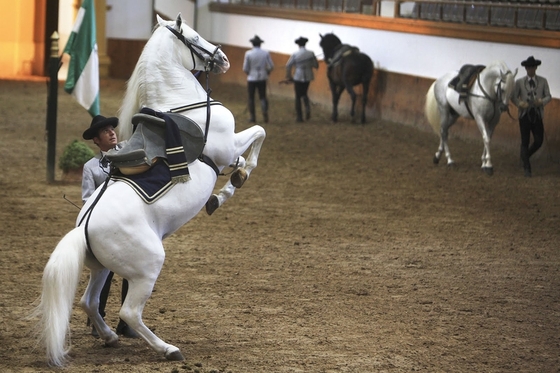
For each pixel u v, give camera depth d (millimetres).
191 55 8039
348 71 26016
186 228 13359
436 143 23016
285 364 7535
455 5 24500
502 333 8719
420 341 8344
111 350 7895
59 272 6910
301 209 15109
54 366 7312
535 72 20109
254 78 26375
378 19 26641
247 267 11148
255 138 8672
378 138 23969
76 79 16172
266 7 32719
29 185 16312
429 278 10859
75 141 17016
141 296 7363
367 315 9195
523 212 15336
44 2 36312
